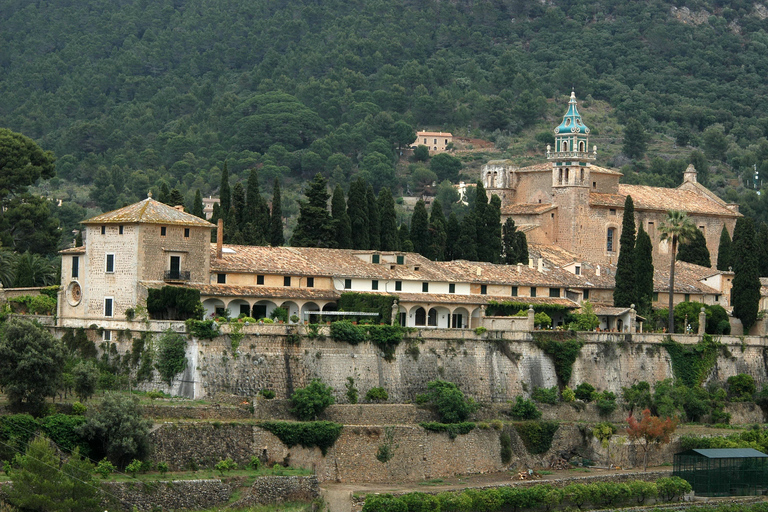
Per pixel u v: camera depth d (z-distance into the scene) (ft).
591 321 561.43
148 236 464.24
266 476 399.85
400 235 652.07
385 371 479.82
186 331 439.22
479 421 480.64
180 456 399.03
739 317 624.59
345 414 450.71
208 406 421.18
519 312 556.10
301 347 459.73
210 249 487.61
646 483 466.29
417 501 410.72
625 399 541.75
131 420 385.29
